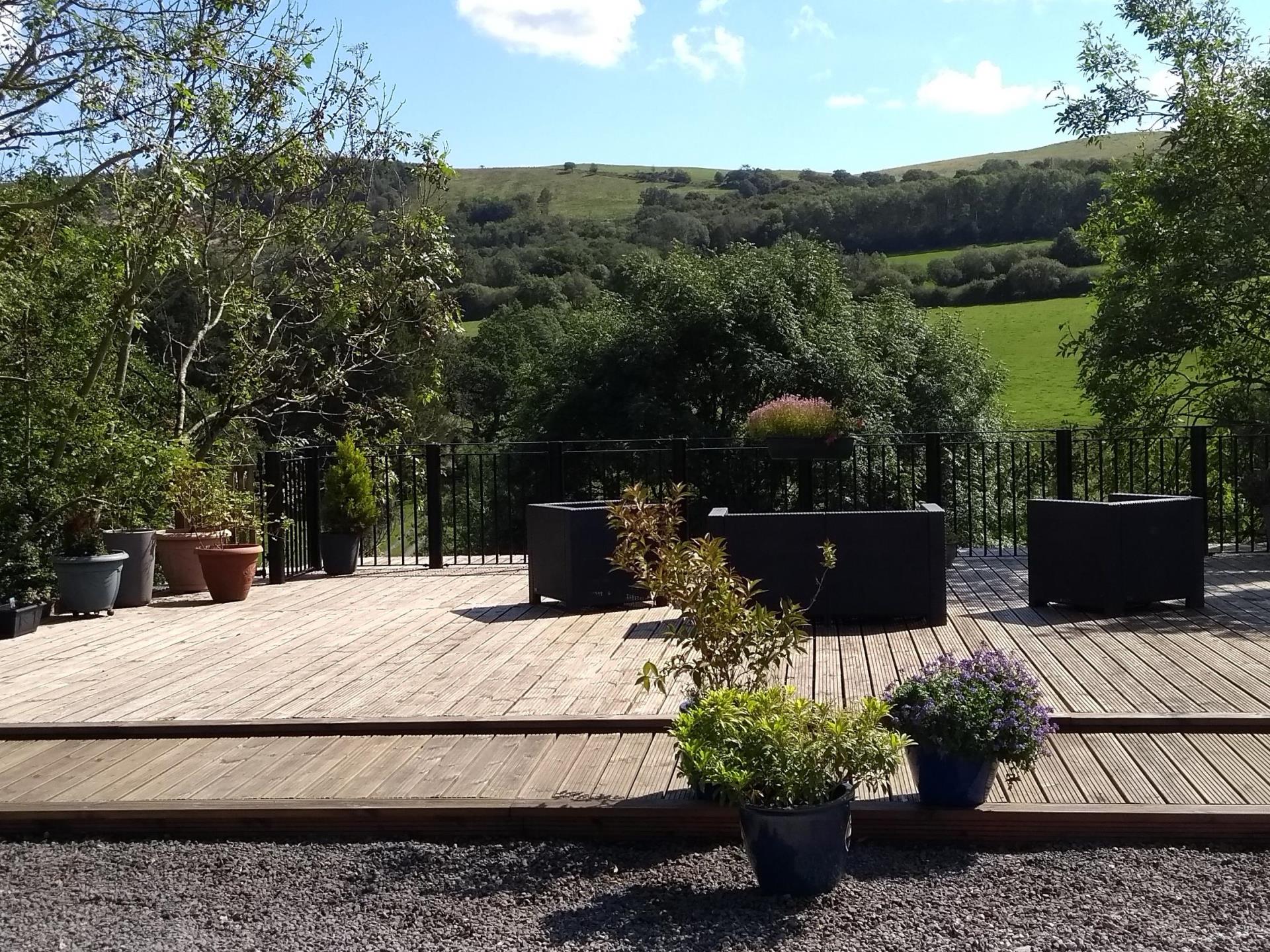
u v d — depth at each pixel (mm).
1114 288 12922
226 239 10750
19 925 2932
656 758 4004
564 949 2699
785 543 6438
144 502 8781
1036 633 6133
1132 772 3713
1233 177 11828
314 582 9109
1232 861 3119
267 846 3467
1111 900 2879
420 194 11461
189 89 8422
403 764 4023
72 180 8641
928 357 24312
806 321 22312
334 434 13797
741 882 3092
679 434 20734
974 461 20312
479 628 6770
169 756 4211
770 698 3229
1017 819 3303
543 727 4391
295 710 4793
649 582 3734
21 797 3764
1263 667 5129
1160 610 6734
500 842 3441
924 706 3326
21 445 8062
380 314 11633
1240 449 12297
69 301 8586
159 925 2912
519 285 34781
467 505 10016
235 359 11086
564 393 22391
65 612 7887
